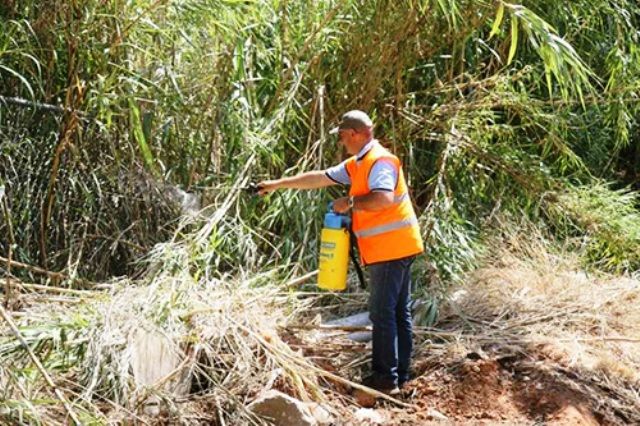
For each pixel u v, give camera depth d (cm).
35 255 593
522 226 743
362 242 521
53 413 423
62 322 470
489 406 514
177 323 494
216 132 652
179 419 444
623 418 511
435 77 762
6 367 421
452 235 685
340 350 550
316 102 688
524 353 555
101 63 584
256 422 458
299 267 643
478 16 726
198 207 644
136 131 575
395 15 697
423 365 548
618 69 795
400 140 739
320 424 473
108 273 612
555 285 652
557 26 810
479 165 752
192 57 644
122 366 443
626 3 828
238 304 532
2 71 591
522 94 742
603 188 777
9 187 577
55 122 594
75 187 598
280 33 675
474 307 616
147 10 574
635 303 640
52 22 578
